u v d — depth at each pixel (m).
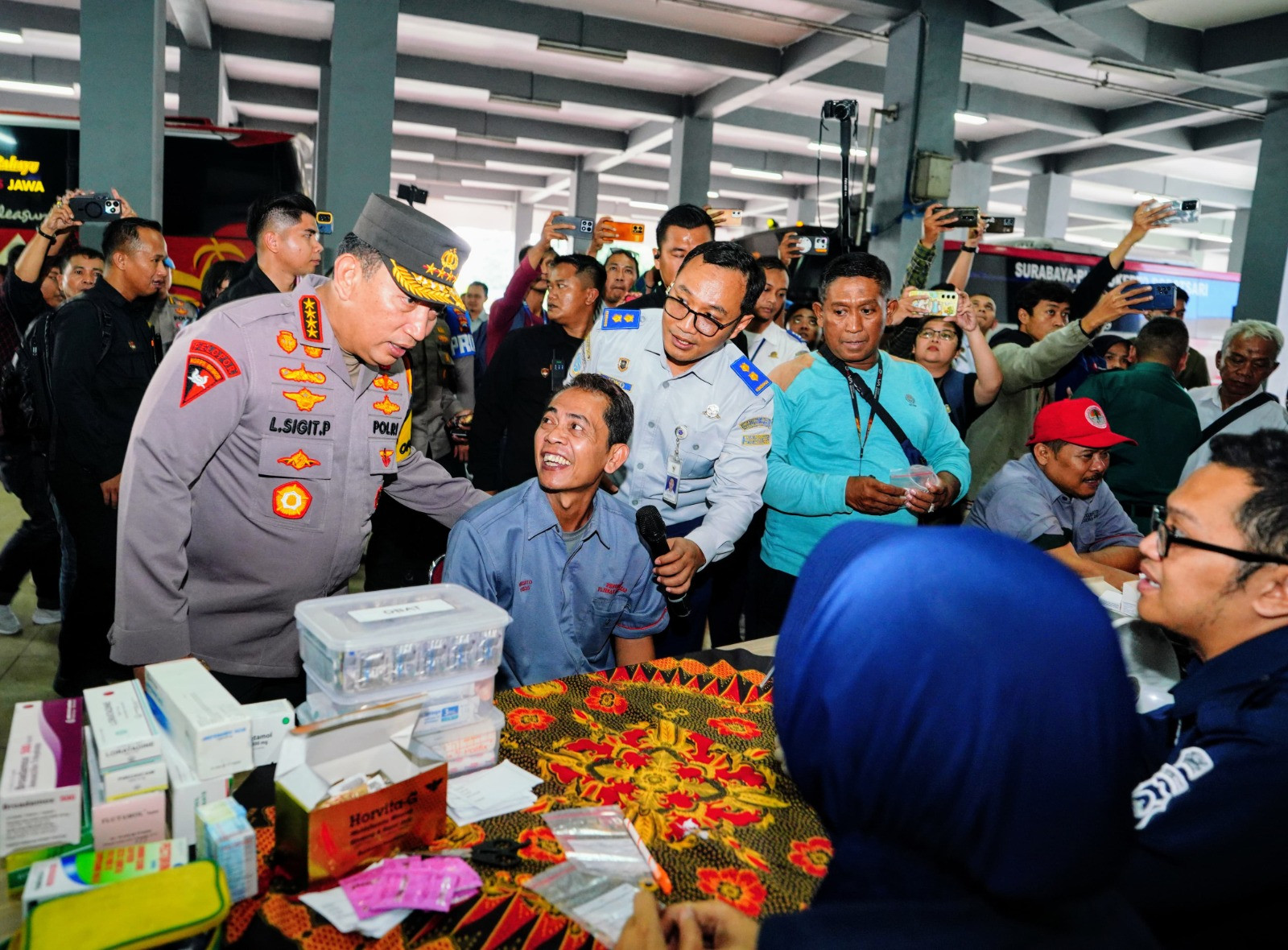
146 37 5.29
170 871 0.94
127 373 2.96
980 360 3.49
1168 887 0.96
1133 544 2.75
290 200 2.90
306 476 1.69
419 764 1.13
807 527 2.55
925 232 4.16
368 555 3.71
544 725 1.47
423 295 1.54
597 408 1.64
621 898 1.02
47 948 0.83
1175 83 10.34
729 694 1.66
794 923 0.53
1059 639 0.48
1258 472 1.10
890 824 0.51
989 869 0.49
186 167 6.20
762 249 7.79
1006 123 11.98
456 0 9.05
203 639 1.73
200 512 1.66
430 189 19.39
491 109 13.59
